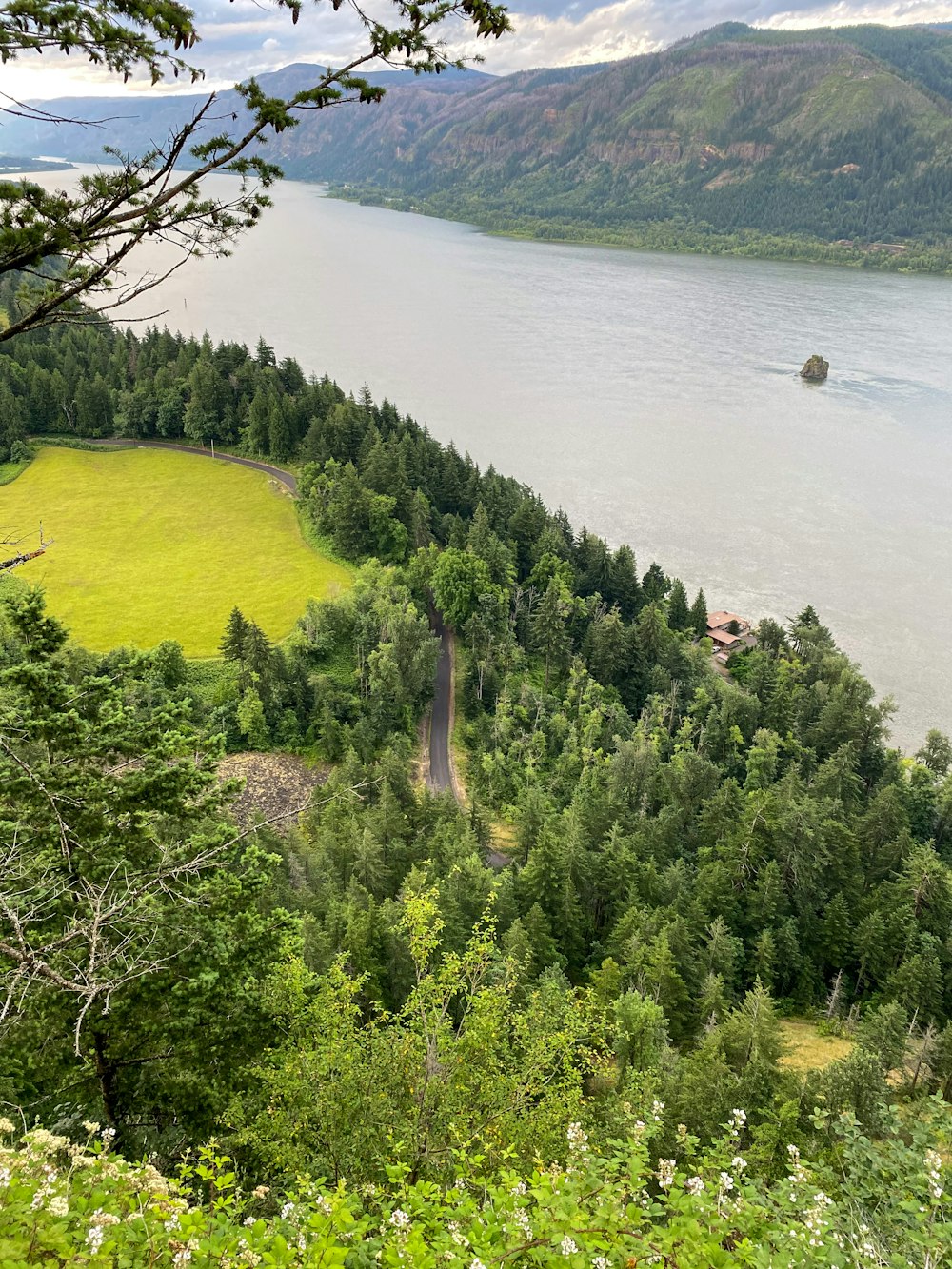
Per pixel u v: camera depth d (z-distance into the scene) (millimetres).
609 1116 26469
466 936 46750
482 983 25781
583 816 63406
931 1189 10625
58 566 103500
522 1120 19047
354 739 80000
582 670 95688
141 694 76312
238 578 102500
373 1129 17922
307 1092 18516
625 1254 9094
